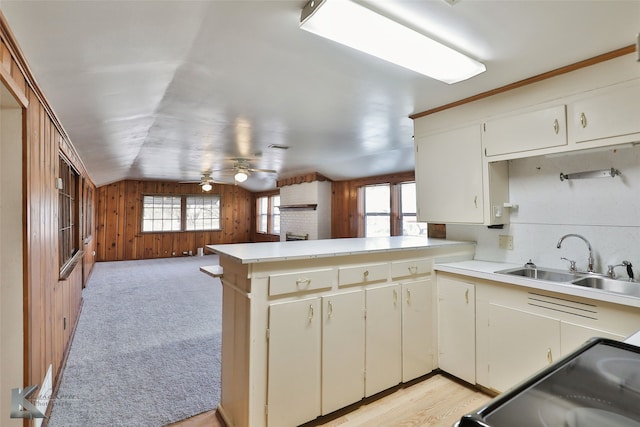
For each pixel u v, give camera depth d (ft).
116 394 7.34
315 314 6.34
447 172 8.82
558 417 2.27
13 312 4.94
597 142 6.23
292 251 6.56
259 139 12.91
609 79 6.08
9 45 4.06
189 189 30.68
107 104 7.49
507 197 8.45
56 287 7.75
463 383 7.86
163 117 9.75
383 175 19.21
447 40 5.40
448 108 8.79
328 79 7.05
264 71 6.63
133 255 28.09
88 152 12.44
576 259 7.36
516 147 7.39
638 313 5.32
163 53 5.55
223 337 6.74
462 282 7.85
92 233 22.33
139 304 14.52
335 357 6.57
